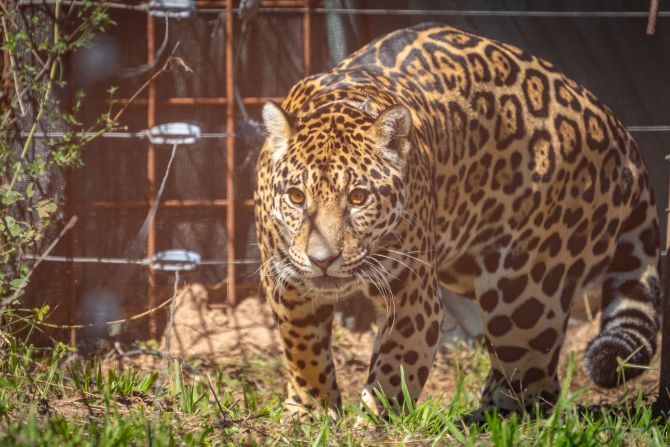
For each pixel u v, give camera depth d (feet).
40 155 46.91
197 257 52.54
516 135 38.04
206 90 54.13
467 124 37.09
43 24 44.73
